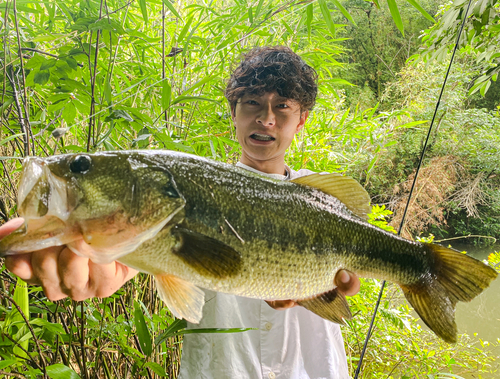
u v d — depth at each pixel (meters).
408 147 10.95
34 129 2.03
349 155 6.02
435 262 1.44
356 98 14.90
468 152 10.88
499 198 10.91
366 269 1.40
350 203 1.41
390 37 16.53
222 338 1.69
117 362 2.16
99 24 1.58
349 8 17.31
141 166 1.08
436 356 3.75
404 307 3.76
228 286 1.17
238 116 1.83
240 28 2.46
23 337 1.50
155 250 1.09
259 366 1.69
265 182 1.27
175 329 1.61
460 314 6.27
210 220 1.15
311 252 1.28
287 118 1.77
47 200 0.97
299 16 3.00
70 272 1.01
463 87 11.70
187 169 1.15
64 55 1.66
